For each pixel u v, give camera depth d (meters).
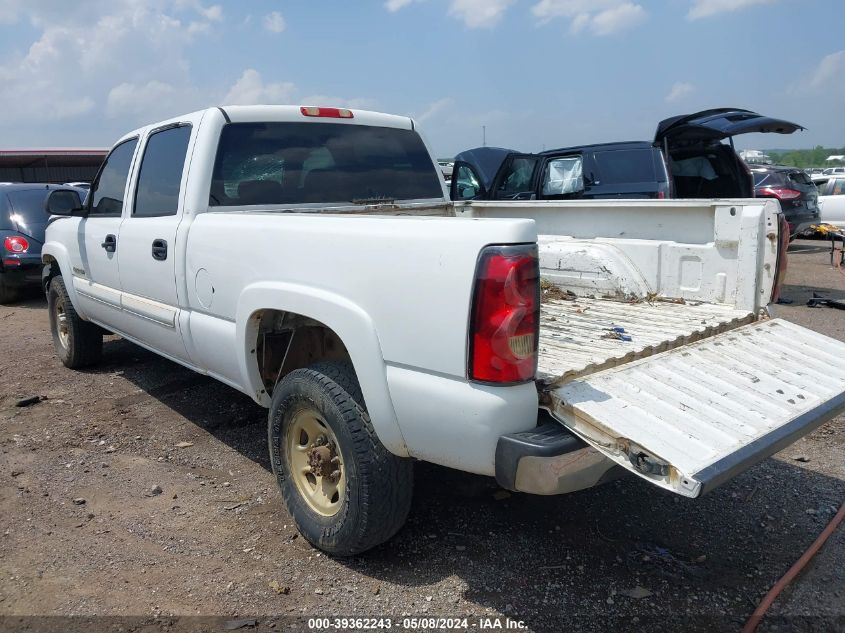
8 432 4.74
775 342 3.44
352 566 3.13
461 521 3.50
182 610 2.83
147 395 5.49
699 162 9.54
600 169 8.91
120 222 4.64
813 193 14.06
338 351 3.63
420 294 2.56
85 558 3.21
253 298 3.30
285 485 3.35
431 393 2.56
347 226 2.85
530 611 2.82
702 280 3.91
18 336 7.81
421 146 4.97
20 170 25.67
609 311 3.82
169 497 3.80
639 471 2.28
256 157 4.10
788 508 3.69
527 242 2.42
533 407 2.47
